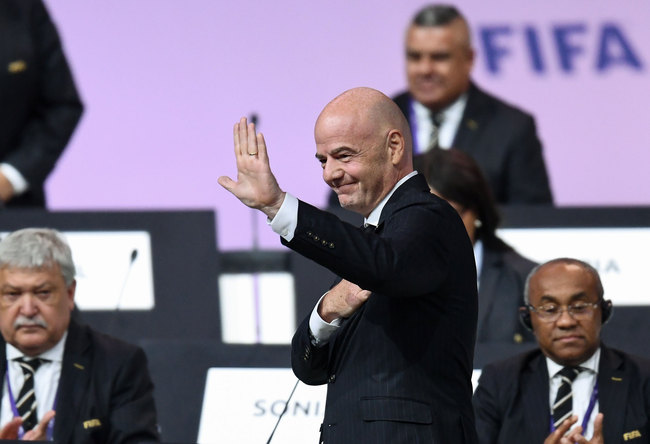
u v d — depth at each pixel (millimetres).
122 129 22984
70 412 12828
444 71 18547
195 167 23047
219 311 15977
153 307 15922
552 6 23188
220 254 17031
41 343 12883
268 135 23156
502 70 23047
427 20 18625
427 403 9445
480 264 15641
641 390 12453
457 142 18625
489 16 23172
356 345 9656
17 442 9914
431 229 9367
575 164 23047
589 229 16328
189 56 23172
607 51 23141
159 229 16203
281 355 14023
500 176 18500
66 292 13078
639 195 23078
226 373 13969
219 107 23141
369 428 9414
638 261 16250
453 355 9602
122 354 13312
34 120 18188
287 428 13516
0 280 12875
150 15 23141
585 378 12664
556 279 12609
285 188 23094
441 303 9547
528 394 12719
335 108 9734
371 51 23406
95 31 23047
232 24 23250
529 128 18750
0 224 16062
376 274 8961
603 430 12305
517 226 16344
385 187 9758
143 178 22969
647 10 23172
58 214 16141
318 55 23328
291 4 23328
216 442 13516
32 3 18094
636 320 15562
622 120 23094
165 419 13781
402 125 9828
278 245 22922
